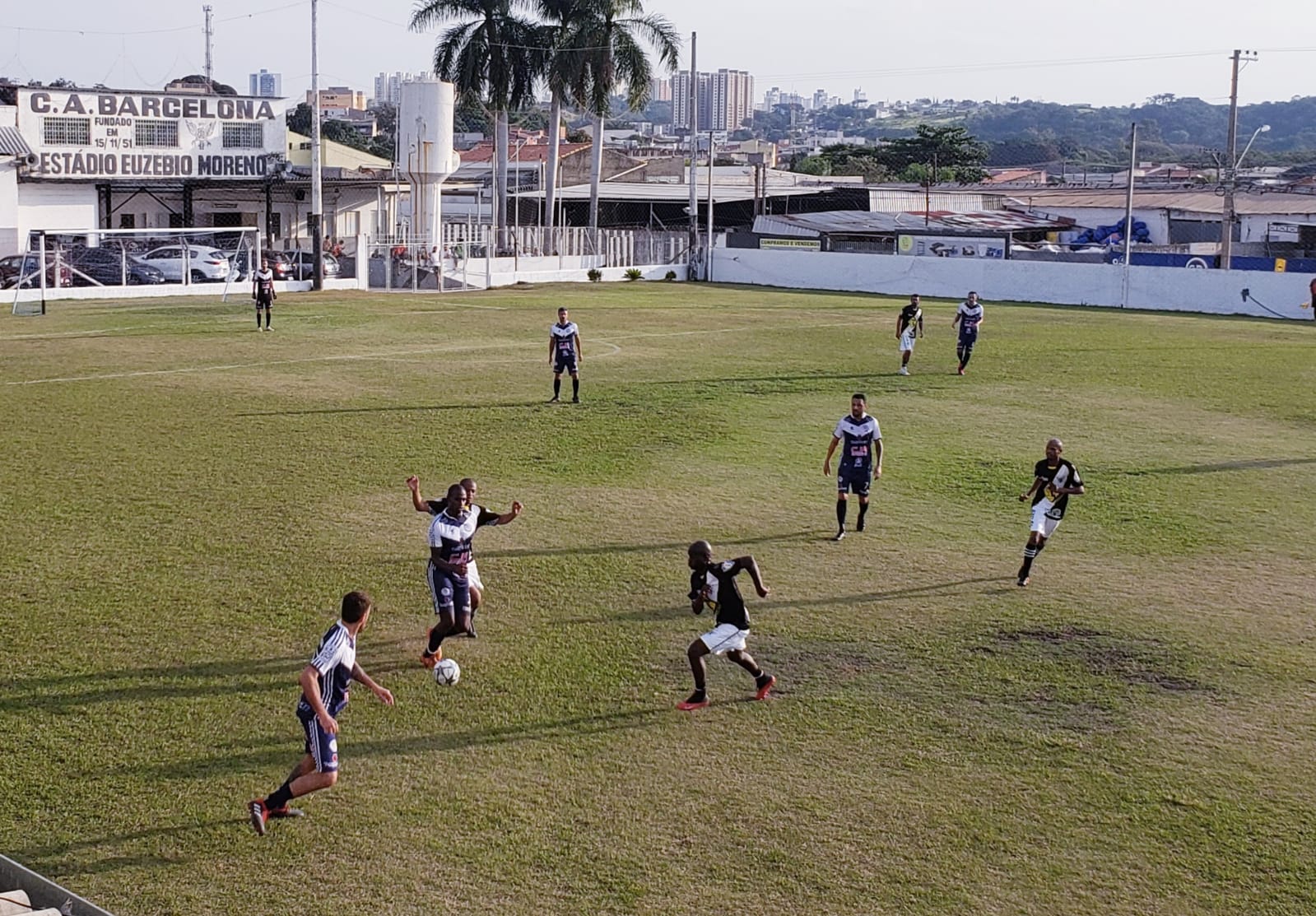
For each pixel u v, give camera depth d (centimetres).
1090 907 787
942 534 1664
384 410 2433
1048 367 3269
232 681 1114
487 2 6644
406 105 6144
